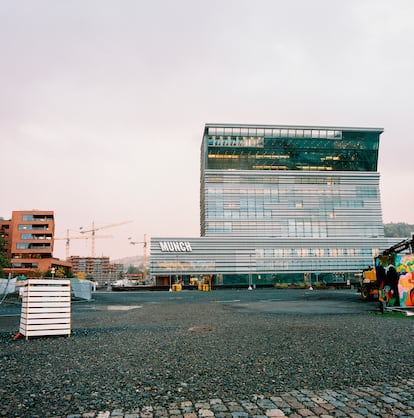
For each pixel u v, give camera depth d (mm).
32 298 10492
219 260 112438
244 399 4789
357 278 117812
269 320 14906
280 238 117688
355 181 127125
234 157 124812
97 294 57000
